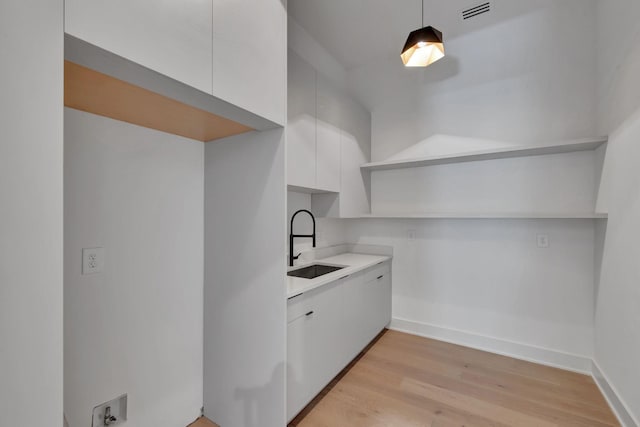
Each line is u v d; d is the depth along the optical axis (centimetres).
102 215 130
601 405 179
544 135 227
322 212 263
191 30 100
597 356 204
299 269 243
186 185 166
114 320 134
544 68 226
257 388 152
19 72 64
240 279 159
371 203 311
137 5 84
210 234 173
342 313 211
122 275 137
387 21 239
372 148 309
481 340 256
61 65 69
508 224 246
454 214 241
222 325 166
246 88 122
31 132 65
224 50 112
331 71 291
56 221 68
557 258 228
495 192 249
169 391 157
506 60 241
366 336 248
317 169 223
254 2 127
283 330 144
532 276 237
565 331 224
